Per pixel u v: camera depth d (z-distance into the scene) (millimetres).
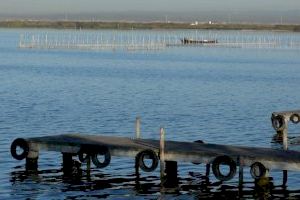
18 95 103500
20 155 49781
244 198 43406
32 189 44469
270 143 65500
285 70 181500
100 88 120125
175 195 43844
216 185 46312
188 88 123562
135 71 169875
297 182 47250
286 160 43344
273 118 72375
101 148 47531
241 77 153750
